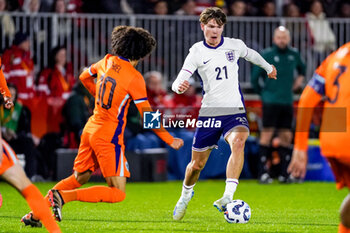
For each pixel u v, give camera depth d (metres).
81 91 42.47
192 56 24.41
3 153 17.95
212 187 40.19
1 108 39.75
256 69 42.97
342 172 17.05
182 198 24.84
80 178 22.83
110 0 49.25
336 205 31.23
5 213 26.61
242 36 48.91
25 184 18.06
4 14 45.16
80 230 22.20
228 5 51.84
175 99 44.41
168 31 48.00
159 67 47.91
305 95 16.70
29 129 41.44
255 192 37.47
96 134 21.94
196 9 50.72
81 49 46.53
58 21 46.25
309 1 52.88
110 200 21.64
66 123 42.62
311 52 49.62
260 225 23.78
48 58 45.12
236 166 23.72
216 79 24.36
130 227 23.00
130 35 22.34
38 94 43.69
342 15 53.03
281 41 42.81
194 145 24.45
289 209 29.44
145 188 39.25
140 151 43.12
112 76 22.06
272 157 45.09
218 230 22.45
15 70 42.78
